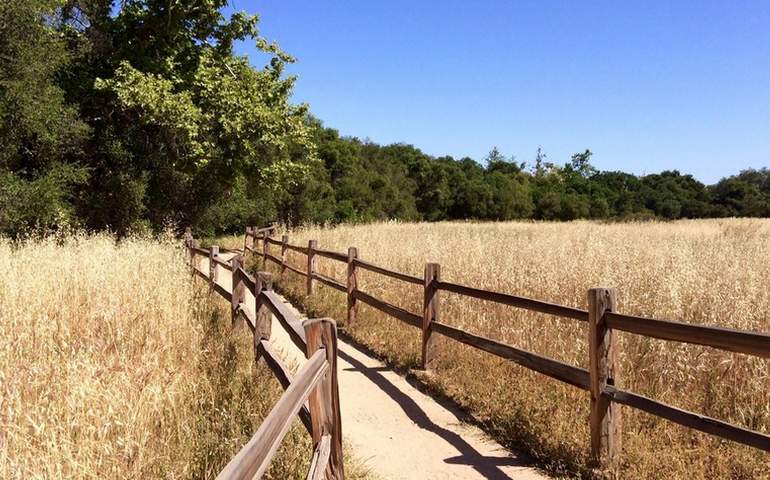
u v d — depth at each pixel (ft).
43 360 14.20
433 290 20.54
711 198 249.34
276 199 117.08
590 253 35.14
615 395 12.32
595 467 12.60
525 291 26.37
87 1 60.13
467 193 240.53
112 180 58.49
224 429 12.64
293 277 41.39
